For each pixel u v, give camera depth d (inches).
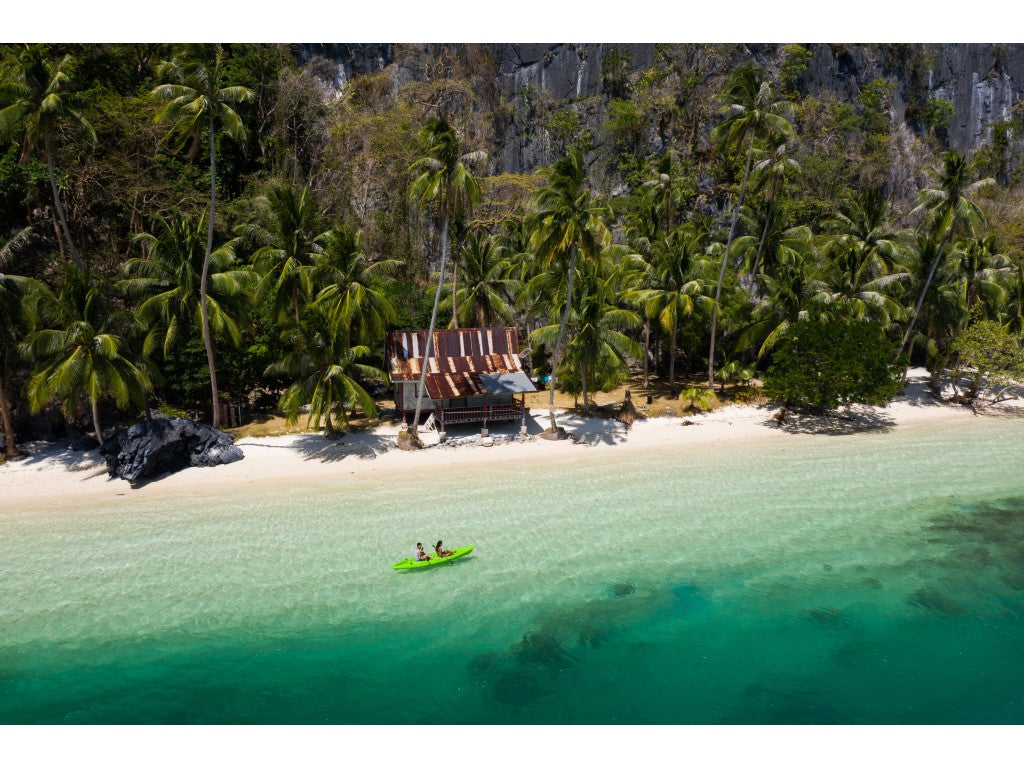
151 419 1283.2
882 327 1702.8
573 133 2746.1
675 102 2682.1
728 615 789.9
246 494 1175.0
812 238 2030.0
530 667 698.8
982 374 1745.8
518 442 1459.2
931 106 3085.6
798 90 2886.3
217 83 1305.4
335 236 1525.6
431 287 1993.1
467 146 2581.2
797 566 902.4
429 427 1487.5
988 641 743.1
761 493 1158.3
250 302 1514.5
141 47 2174.0
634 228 2144.4
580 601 820.0
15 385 1416.1
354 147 2405.3
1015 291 1899.6
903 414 1697.8
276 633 755.4
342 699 650.8
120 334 1338.6
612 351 1477.6
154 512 1093.8
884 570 891.4
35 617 784.3
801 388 1551.4
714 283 1808.6
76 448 1371.8
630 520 1050.1
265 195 1911.9
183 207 1904.5
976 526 1018.7
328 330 1336.1
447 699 650.8
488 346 1614.2
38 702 644.7
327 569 896.9
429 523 1042.7
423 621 778.8
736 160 1792.6
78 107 1594.5
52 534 1007.6
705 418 1644.9
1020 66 3284.9
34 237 1668.3
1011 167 3216.0
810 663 707.4
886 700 651.5
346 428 1492.4
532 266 1973.4
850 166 2728.8
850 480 1218.0
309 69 2645.2
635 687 669.3
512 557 929.5
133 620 778.2
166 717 622.2
